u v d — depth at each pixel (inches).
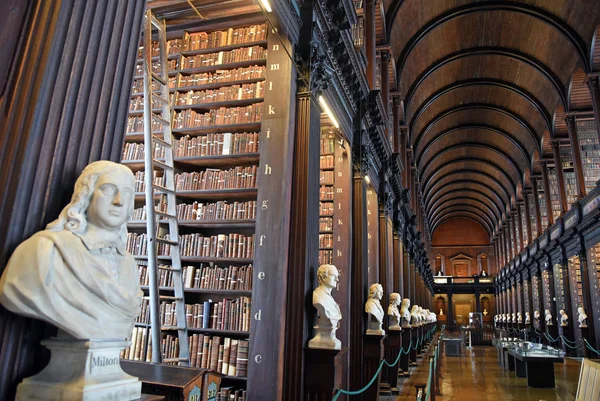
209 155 197.5
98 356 58.4
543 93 731.4
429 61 688.4
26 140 59.7
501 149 1069.8
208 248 189.5
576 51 569.9
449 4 574.2
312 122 184.5
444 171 1296.8
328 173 282.5
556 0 550.3
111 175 63.4
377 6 434.6
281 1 168.6
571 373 498.3
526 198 1015.6
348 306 245.6
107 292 60.0
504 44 680.4
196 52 213.2
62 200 64.7
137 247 200.1
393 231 514.0
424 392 188.1
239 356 167.3
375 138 354.6
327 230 271.0
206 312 180.5
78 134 68.6
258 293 159.3
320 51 199.8
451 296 1643.7
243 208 190.5
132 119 216.1
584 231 631.2
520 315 1087.0
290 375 158.2
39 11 64.5
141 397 64.1
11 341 57.6
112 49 77.2
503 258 1432.1
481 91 842.8
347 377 233.9
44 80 62.8
